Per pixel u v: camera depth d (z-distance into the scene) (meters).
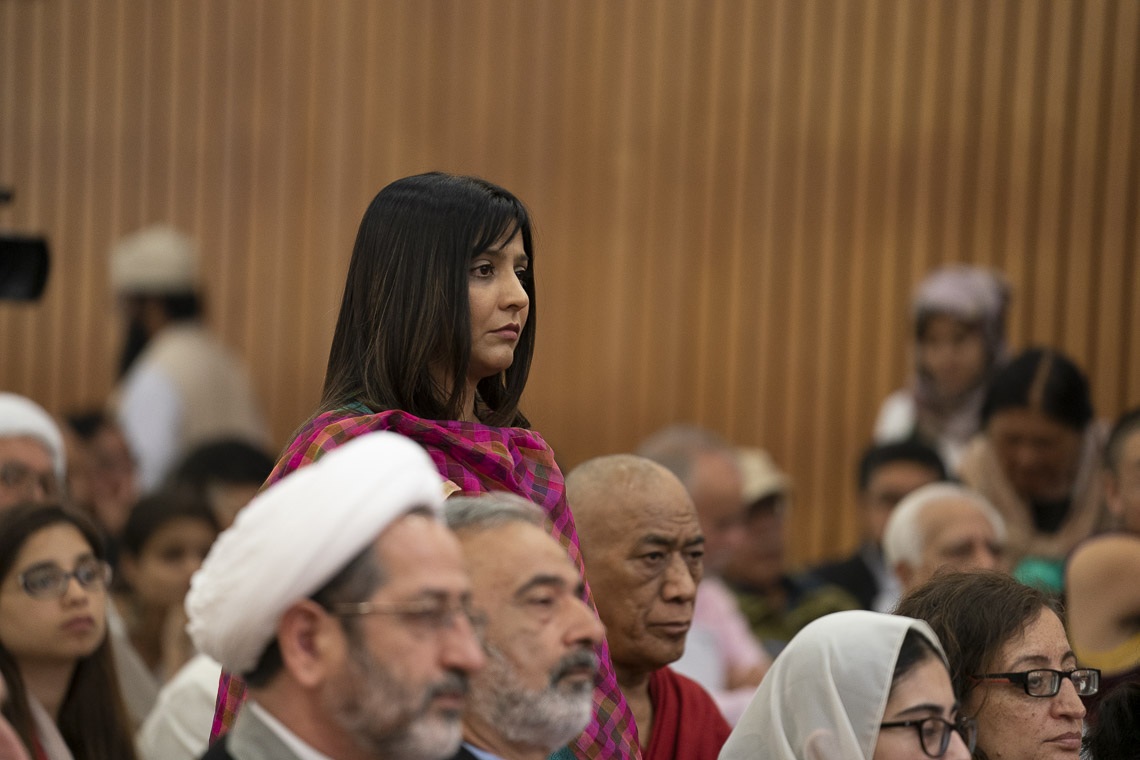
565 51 23.86
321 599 5.95
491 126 23.86
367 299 8.33
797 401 23.78
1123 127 23.22
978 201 23.44
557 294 23.83
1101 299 23.27
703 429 23.80
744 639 15.06
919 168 23.53
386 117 23.97
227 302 24.11
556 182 23.83
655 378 23.84
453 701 6.02
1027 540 15.39
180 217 24.23
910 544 14.02
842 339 23.70
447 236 8.22
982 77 23.42
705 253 23.81
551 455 8.66
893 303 23.62
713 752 10.03
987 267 23.44
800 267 23.72
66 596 10.38
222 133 24.16
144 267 22.25
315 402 24.06
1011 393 15.56
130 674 12.52
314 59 24.06
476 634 6.94
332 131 24.06
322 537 5.86
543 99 23.84
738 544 16.34
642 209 23.83
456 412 8.24
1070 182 23.31
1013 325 23.33
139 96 24.25
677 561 9.70
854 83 23.62
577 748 8.21
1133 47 23.19
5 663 10.16
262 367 24.11
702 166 23.78
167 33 24.23
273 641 6.02
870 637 7.96
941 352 19.06
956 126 23.45
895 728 7.82
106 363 24.23
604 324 23.84
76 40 24.30
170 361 21.50
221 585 5.94
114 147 24.28
